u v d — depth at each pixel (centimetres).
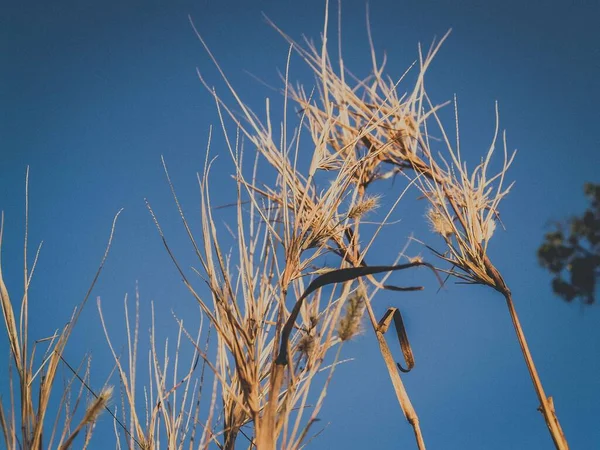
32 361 85
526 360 106
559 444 102
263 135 101
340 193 99
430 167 110
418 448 101
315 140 104
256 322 92
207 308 91
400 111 114
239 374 90
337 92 114
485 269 108
